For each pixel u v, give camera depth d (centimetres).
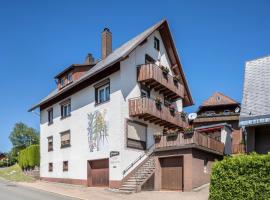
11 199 1861
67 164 2903
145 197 1958
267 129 1573
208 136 2320
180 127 2920
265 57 2000
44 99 3462
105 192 2209
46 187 2533
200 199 1833
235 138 3722
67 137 2959
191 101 3294
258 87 1758
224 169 1425
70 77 3225
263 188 1305
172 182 2233
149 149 2633
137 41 2530
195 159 2148
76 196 2031
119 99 2422
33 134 6881
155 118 2584
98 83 2639
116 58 2409
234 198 1367
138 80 2602
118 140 2383
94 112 2645
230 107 4516
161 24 2858
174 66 3148
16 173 3803
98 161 2575
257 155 1372
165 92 2891
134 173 2422
